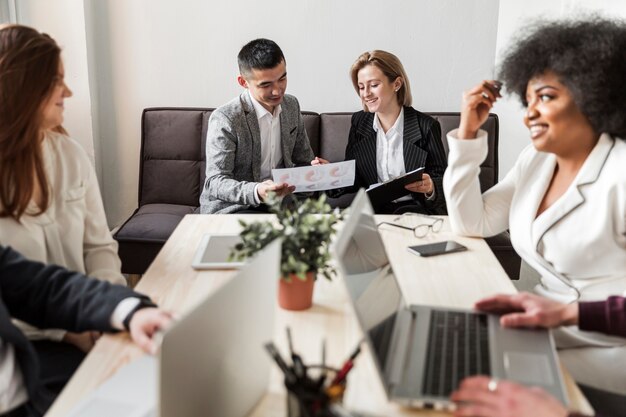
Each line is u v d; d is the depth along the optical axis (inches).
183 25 147.6
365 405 45.3
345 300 62.7
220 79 150.7
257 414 45.7
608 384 61.4
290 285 59.2
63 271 58.8
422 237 80.1
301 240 58.5
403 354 50.1
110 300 55.6
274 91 116.1
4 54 62.4
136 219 126.6
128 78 149.9
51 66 64.0
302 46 149.1
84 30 139.9
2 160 63.1
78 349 64.5
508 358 49.7
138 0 145.8
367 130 125.1
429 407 44.8
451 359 49.6
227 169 116.4
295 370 38.3
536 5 144.1
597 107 62.7
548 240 68.6
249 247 59.5
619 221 64.3
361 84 120.2
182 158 139.6
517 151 153.0
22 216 65.8
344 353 52.6
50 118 67.4
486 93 74.7
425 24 147.1
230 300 41.1
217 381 41.6
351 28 147.7
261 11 147.2
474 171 77.4
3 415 52.4
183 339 37.5
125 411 44.4
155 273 68.7
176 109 140.9
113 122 152.2
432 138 120.6
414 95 151.4
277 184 102.7
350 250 49.3
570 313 55.2
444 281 66.9
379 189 101.9
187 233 81.8
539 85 65.6
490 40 147.3
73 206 71.6
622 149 64.9
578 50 62.7
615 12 131.3
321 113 148.9
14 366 53.8
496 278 67.7
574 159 68.2
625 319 54.1
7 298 57.9
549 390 45.9
